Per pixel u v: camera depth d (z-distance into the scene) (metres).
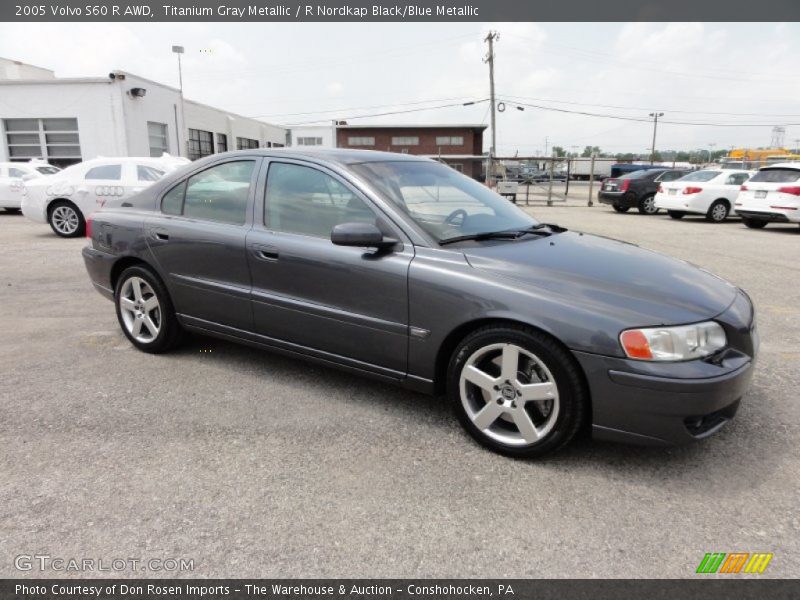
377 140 51.88
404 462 2.79
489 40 36.59
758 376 3.90
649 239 10.98
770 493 2.55
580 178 51.78
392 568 2.09
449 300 2.84
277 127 42.94
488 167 23.44
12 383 3.68
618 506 2.45
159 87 21.52
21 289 6.25
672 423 2.49
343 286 3.18
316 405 3.40
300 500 2.48
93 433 3.04
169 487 2.56
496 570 2.08
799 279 7.12
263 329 3.59
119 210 4.32
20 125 19.64
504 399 2.80
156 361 4.10
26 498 2.46
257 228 3.56
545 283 2.72
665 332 2.48
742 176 15.20
